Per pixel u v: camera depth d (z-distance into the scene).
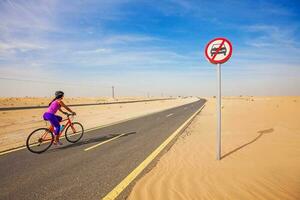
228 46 5.29
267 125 11.80
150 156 6.66
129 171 5.36
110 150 7.54
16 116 22.94
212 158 6.13
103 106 42.16
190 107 34.88
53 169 5.61
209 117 17.84
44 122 17.73
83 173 5.28
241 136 9.07
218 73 5.58
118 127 13.09
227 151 6.82
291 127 10.66
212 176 4.76
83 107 38.19
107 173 5.24
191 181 4.55
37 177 5.07
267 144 7.39
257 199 3.68
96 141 9.10
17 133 11.96
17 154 7.18
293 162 5.42
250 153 6.42
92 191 4.27
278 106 28.52
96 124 14.73
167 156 6.61
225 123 13.67
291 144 7.25
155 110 29.45
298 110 20.41
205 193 3.97
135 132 11.25
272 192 3.90
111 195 4.08
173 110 28.45
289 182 4.27
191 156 6.47
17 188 4.48
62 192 4.25
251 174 4.75
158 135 10.30
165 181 4.61
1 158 6.71
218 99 5.79
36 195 4.16
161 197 3.89
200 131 10.99
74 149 7.77
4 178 5.03
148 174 5.08
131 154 6.95
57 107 7.97
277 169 4.98
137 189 4.26
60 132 8.42
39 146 7.96
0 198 4.07
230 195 3.86
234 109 25.95
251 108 26.73
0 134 11.61
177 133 10.73
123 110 30.62
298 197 3.70
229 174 4.82
